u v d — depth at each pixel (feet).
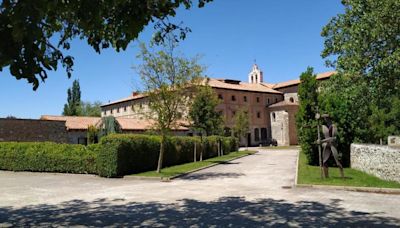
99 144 57.62
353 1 52.95
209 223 23.89
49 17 13.21
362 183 39.32
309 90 64.59
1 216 27.63
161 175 54.70
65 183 48.88
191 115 86.43
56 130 103.96
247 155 113.91
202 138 96.12
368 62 49.62
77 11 12.37
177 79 59.93
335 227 21.99
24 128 96.73
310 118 63.82
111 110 235.81
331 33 61.46
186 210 28.63
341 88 60.34
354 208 27.84
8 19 10.02
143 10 14.74
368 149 48.88
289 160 86.89
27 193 39.93
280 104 209.05
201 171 63.82
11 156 68.64
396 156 39.01
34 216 27.53
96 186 45.39
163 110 59.77
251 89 209.56
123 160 56.70
